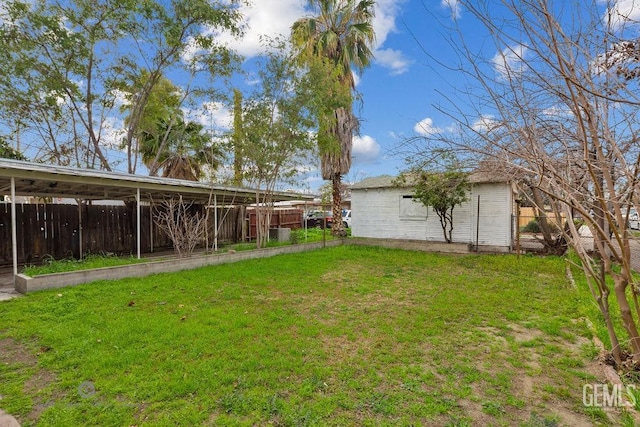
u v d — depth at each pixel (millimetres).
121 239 10141
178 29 9648
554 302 4949
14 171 5781
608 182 2479
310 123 9742
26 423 2217
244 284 6109
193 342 3441
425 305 4887
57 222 8719
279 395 2521
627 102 1873
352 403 2412
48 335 3576
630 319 2820
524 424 2176
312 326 3975
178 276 6715
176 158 14492
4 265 7832
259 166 9977
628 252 2738
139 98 11250
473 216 11102
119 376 2771
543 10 2123
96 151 10836
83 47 9172
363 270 7598
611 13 2188
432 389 2627
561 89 2377
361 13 12445
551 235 9773
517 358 3186
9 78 8641
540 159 2447
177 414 2275
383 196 13086
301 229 18484
